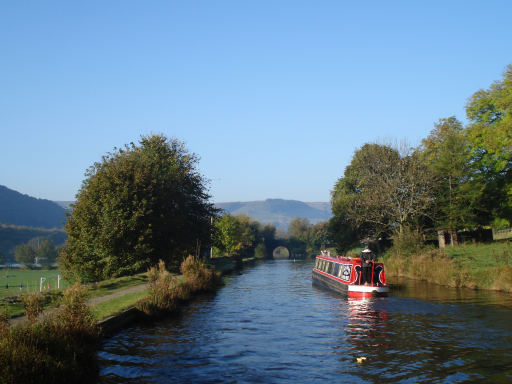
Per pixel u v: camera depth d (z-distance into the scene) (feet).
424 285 100.94
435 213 162.61
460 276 96.12
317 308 75.61
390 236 172.35
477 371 38.58
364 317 65.36
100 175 121.49
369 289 83.25
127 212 117.08
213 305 80.48
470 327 55.31
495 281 87.81
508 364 40.32
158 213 129.29
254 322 63.00
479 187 147.33
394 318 63.26
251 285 122.93
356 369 40.22
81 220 118.42
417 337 51.37
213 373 39.22
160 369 40.22
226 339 52.24
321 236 503.20
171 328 58.49
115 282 95.09
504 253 107.45
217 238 180.75
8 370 28.84
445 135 167.73
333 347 48.26
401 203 162.09
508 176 141.90
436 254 123.75
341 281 93.76
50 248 408.67
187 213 159.02
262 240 471.21
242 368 40.73
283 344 49.80
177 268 143.74
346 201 194.08
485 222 156.97
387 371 39.37
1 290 112.06
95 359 40.75
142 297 67.87
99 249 115.34
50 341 35.55
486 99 142.82
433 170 158.10
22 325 37.47
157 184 130.62
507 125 119.24
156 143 162.30
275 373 39.34
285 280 141.79
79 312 41.98
